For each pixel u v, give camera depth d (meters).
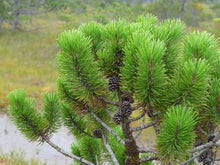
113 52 0.76
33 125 0.92
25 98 0.93
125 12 5.99
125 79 0.74
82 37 0.75
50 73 4.71
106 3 9.80
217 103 0.75
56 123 0.97
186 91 0.71
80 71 0.76
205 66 0.67
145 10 3.99
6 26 8.44
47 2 7.71
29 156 2.07
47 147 2.30
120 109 0.82
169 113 0.70
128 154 0.88
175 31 0.76
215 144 0.81
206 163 0.99
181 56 0.78
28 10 7.82
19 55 5.80
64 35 0.74
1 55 5.72
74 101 0.90
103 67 0.77
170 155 0.73
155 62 0.68
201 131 0.92
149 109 0.77
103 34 0.77
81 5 9.57
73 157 0.95
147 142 2.28
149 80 0.70
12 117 0.91
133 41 0.72
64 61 0.75
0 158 1.77
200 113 0.81
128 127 0.84
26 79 4.39
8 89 3.83
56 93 0.97
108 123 1.00
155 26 0.80
